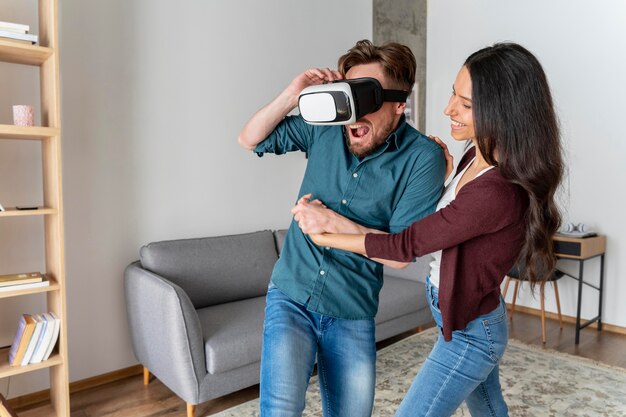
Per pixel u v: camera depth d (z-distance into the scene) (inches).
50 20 81.4
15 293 79.5
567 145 148.3
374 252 47.4
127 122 108.9
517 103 45.2
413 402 52.7
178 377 88.5
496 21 160.7
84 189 102.8
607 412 93.4
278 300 53.9
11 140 92.7
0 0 90.4
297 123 58.7
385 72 49.0
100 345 106.4
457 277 49.3
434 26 176.1
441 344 53.6
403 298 120.6
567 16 146.6
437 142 56.2
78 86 100.8
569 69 147.2
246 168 133.9
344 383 53.4
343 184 53.9
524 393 100.9
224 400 98.7
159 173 115.3
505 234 48.6
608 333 140.0
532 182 45.7
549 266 49.1
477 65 47.2
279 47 139.3
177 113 117.8
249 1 131.2
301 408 49.8
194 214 122.8
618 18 137.3
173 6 115.6
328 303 52.8
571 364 116.0
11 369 80.6
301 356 51.1
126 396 100.3
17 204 94.0
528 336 136.2
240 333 93.6
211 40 123.5
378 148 52.2
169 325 88.2
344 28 157.2
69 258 101.3
